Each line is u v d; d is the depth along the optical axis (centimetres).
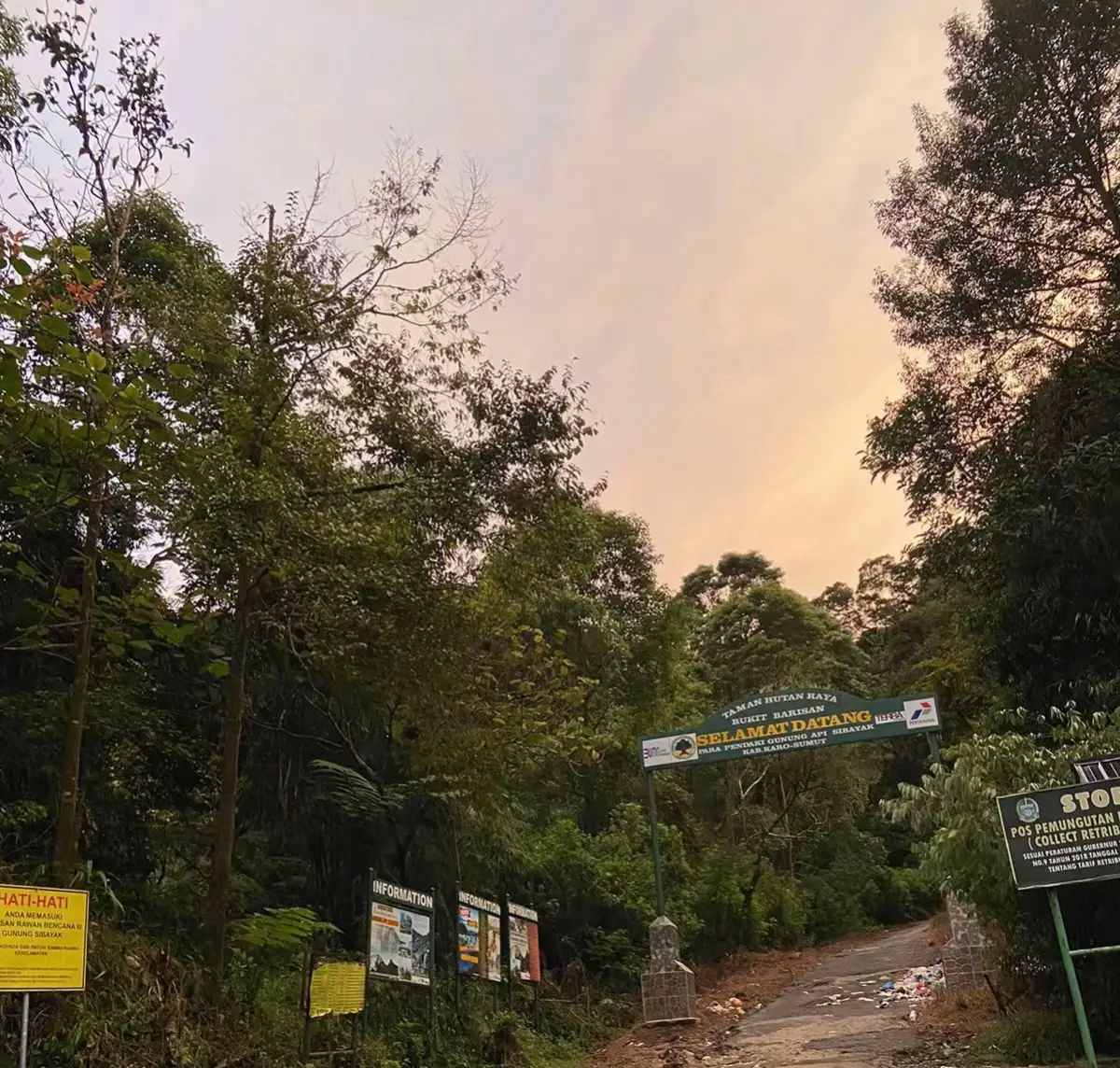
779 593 3859
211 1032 777
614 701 2383
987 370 1455
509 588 1156
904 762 4138
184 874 1138
